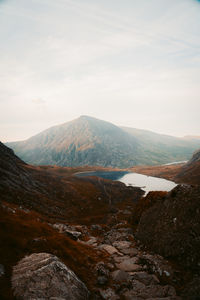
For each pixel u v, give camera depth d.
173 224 16.00
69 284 9.09
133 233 24.19
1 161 65.56
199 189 16.31
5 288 7.88
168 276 11.19
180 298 8.89
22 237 13.65
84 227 34.31
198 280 9.27
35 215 34.31
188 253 12.59
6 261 10.03
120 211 72.12
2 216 16.89
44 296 7.83
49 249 13.12
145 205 27.30
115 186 136.25
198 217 13.90
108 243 20.58
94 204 83.38
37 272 9.20
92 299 9.09
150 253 15.59
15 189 52.22
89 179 148.25
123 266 13.23
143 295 9.32
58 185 94.31
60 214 55.22
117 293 9.64
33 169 112.62
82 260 13.57
